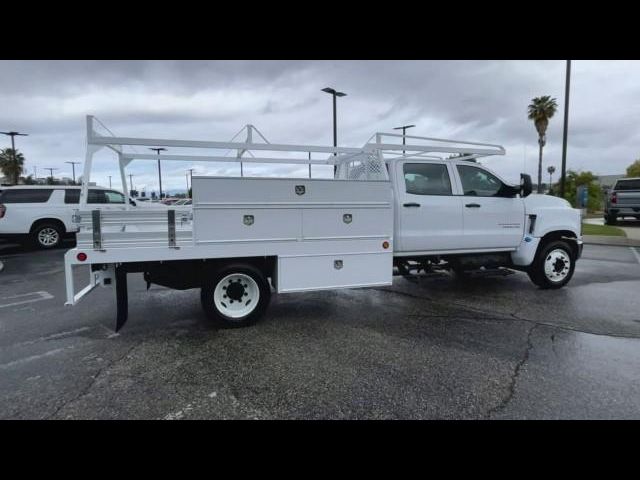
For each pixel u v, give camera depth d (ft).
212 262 16.11
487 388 11.17
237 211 15.60
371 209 17.51
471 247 20.94
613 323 16.94
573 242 23.54
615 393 10.85
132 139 16.33
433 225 19.77
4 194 38.63
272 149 18.11
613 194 63.98
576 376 11.88
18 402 10.52
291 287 16.58
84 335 15.71
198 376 12.01
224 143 17.30
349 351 13.91
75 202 41.06
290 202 16.25
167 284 15.87
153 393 10.99
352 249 17.34
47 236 39.91
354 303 20.44
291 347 14.30
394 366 12.64
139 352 13.89
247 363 12.92
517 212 21.75
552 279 23.17
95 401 10.57
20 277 27.58
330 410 10.12
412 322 17.21
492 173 21.50
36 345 14.62
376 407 10.23
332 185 16.80
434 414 9.91
